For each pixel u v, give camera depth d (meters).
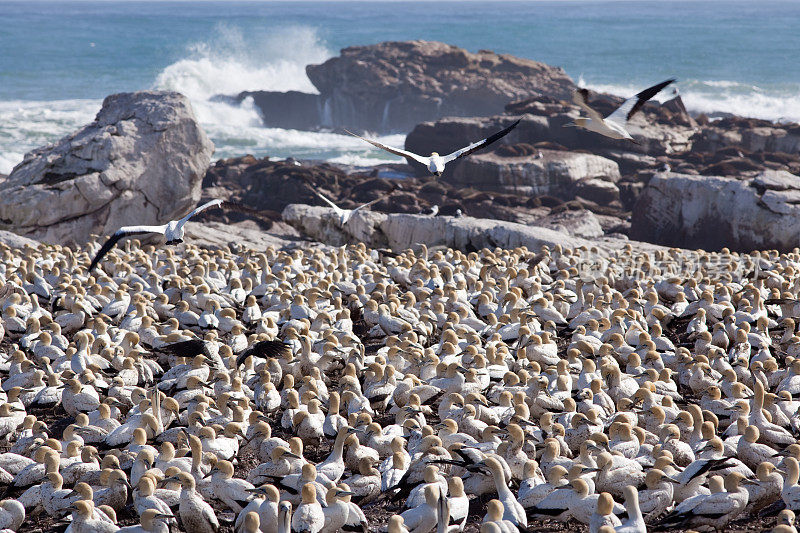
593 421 17.45
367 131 142.38
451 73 144.38
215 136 119.00
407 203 69.25
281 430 19.20
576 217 51.91
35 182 45.53
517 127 88.62
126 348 23.50
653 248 42.94
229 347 22.34
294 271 32.50
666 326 26.94
